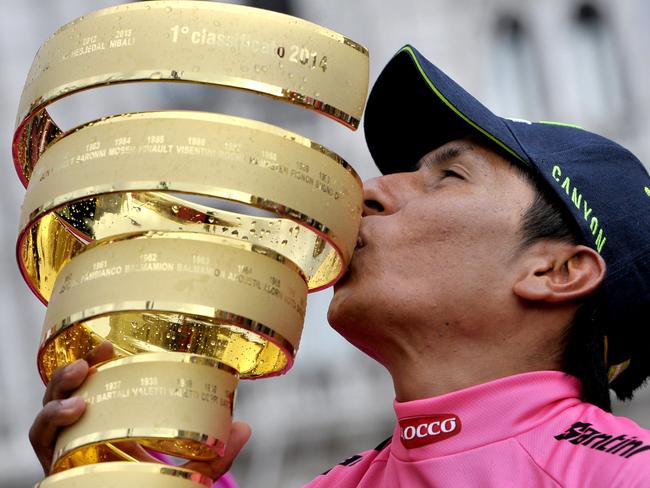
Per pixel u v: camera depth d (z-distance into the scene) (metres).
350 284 4.69
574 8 33.88
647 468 4.00
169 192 4.01
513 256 4.64
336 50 4.19
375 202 4.85
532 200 4.70
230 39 4.07
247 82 4.05
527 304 4.62
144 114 4.06
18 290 31.27
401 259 4.65
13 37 32.84
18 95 32.53
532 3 33.78
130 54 4.05
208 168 4.01
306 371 30.86
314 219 4.13
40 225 4.47
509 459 4.30
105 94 31.69
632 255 4.74
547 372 4.50
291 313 4.16
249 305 4.06
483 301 4.60
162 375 4.02
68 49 4.14
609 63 33.50
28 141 4.43
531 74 33.72
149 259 4.04
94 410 4.02
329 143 32.34
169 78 4.02
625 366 4.98
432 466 4.37
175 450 4.27
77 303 4.05
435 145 4.99
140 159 4.01
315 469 30.17
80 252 4.12
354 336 4.73
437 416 4.46
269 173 4.05
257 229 4.85
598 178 4.78
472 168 4.78
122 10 4.10
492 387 4.45
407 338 4.64
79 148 4.08
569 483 4.11
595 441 4.22
